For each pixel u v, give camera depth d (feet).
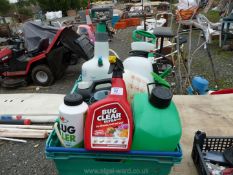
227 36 21.97
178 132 3.40
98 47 5.73
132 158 3.48
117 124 3.40
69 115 3.45
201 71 15.87
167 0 43.57
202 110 7.38
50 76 14.35
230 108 7.49
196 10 12.98
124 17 30.01
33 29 17.28
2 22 38.22
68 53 15.51
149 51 6.33
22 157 7.92
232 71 15.87
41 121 9.59
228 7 23.47
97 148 3.42
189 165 4.81
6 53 14.34
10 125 9.28
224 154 4.65
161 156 3.43
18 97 11.67
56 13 56.75
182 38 11.99
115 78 3.70
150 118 3.41
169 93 3.52
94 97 4.10
